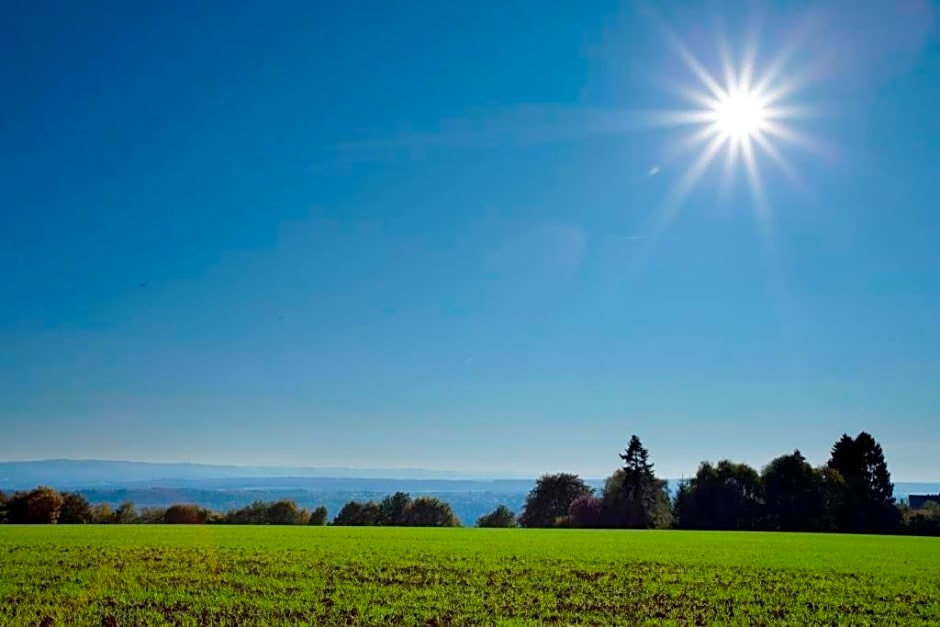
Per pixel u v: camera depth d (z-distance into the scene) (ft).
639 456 347.97
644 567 106.73
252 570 93.81
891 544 178.70
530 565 105.50
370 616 62.28
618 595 77.56
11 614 61.41
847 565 116.67
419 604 68.64
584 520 339.36
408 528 247.50
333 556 115.03
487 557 117.29
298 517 353.72
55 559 104.88
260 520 340.18
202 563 101.50
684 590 82.23
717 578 94.58
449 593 75.97
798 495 300.81
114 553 115.44
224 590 75.77
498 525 404.36
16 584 78.95
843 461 333.83
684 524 314.55
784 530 297.74
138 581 82.48
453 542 159.12
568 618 63.87
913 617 69.00
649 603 72.84
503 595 75.41
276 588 77.71
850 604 75.77
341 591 75.97
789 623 64.44
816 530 295.28
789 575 99.66
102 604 66.95
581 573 96.12
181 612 63.16
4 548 123.75
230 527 226.38
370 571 94.27
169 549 125.08
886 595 82.38
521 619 61.98
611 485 350.64
